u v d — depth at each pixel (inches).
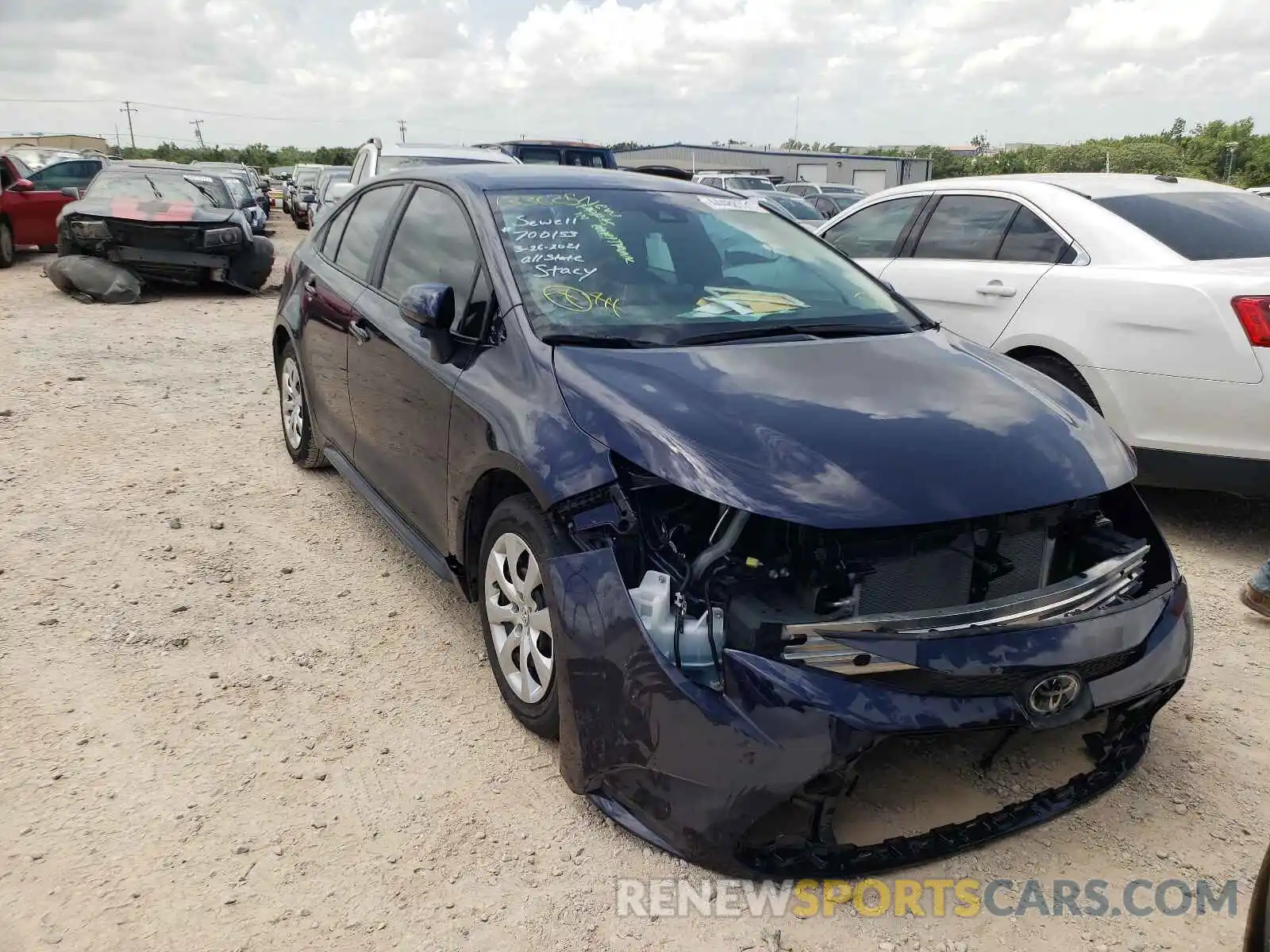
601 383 112.6
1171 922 97.0
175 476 213.8
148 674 134.3
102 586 159.8
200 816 107.0
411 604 158.7
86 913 93.0
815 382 117.0
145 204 474.6
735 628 95.9
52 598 154.7
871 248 262.2
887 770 110.3
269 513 194.5
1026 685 95.8
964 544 102.7
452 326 138.5
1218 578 179.5
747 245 155.8
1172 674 106.7
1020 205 224.1
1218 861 105.6
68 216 457.4
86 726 122.0
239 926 92.5
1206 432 178.7
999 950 93.3
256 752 118.5
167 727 122.7
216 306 461.1
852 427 106.4
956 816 104.7
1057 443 110.3
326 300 183.5
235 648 142.6
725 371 117.5
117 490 203.5
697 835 94.4
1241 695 139.0
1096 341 192.9
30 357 319.3
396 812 108.8
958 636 95.3
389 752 119.5
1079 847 107.2
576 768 103.3
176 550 175.2
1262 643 154.2
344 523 190.9
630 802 99.6
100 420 254.2
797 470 99.0
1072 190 219.3
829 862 95.3
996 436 108.5
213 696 130.1
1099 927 96.3
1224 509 214.5
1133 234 200.8
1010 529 105.5
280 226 1235.2
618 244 143.6
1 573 162.7
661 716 95.2
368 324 162.2
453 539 134.3
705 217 159.2
